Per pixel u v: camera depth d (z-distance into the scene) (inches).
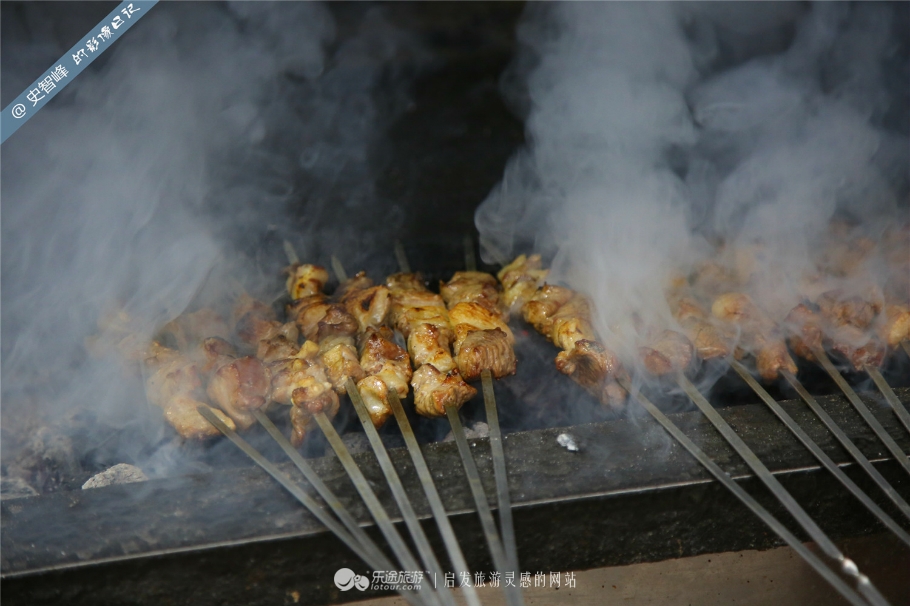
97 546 84.1
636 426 101.0
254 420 111.1
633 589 108.3
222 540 84.7
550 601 108.2
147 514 88.2
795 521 97.0
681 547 96.3
